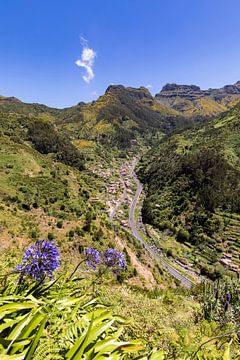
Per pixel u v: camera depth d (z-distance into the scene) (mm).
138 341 1973
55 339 2121
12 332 1772
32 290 2686
